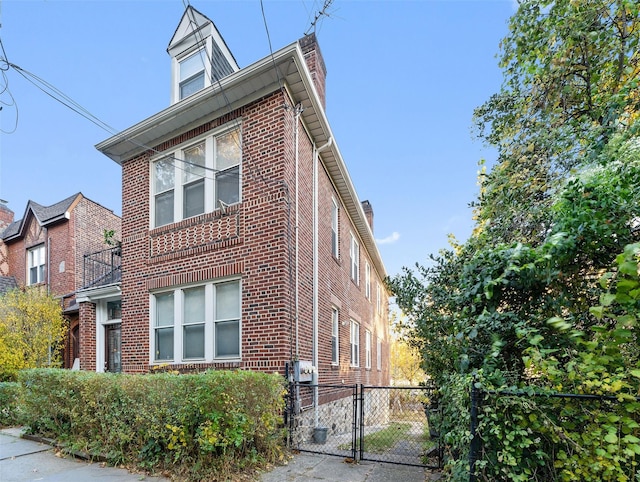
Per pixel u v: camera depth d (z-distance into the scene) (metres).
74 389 6.02
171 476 4.60
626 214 2.51
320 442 6.41
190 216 7.66
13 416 7.93
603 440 2.41
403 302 5.27
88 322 10.36
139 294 7.91
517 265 2.95
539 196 4.72
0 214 17.78
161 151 8.13
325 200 9.30
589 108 4.57
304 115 7.63
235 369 6.44
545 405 2.62
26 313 11.04
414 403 7.22
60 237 13.61
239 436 4.62
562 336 2.86
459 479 2.94
